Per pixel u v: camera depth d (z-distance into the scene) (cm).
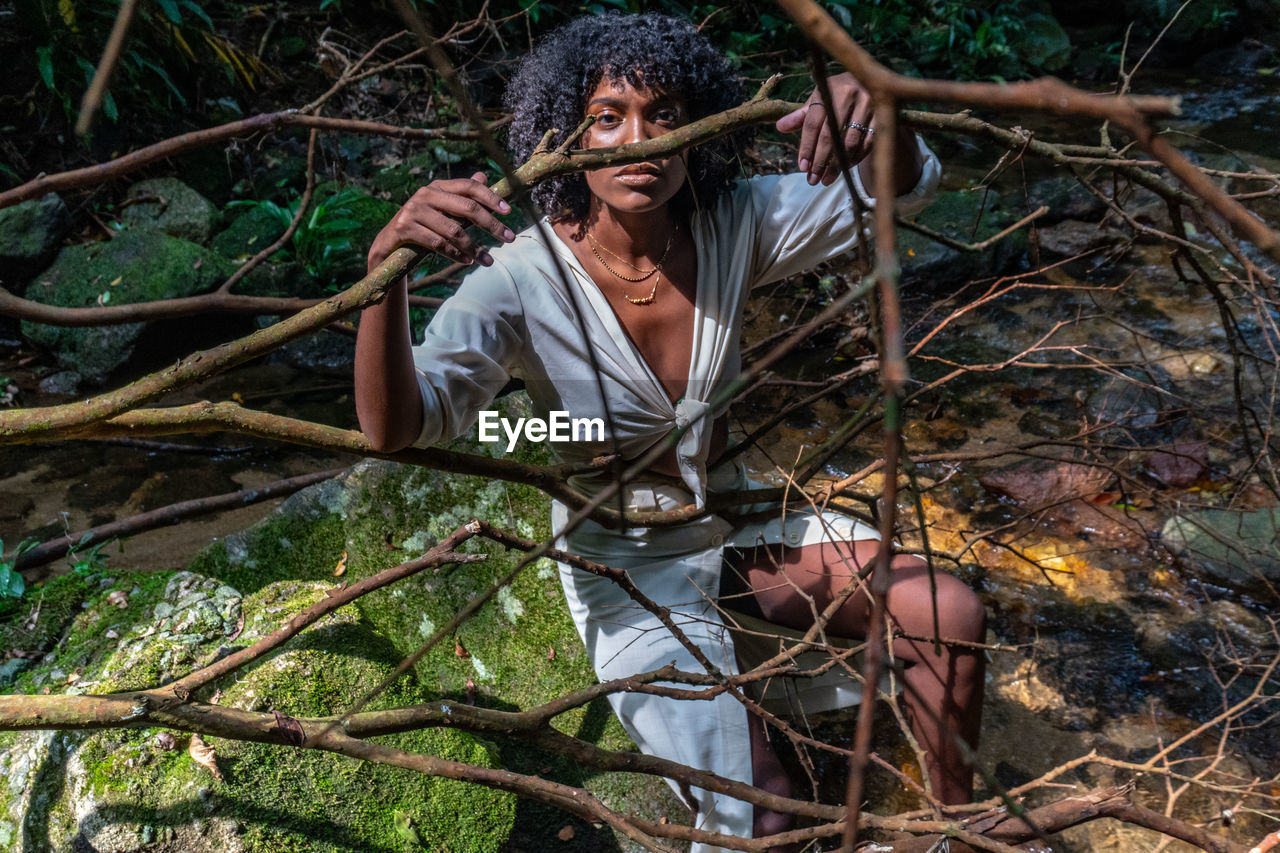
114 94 468
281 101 518
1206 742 230
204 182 474
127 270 408
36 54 462
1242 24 729
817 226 182
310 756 182
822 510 191
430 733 198
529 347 173
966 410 355
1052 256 448
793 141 460
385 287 123
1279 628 257
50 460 340
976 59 691
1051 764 227
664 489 187
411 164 502
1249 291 157
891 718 242
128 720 154
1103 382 363
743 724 181
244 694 185
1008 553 286
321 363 409
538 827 216
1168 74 702
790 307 423
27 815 172
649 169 159
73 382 392
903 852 145
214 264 416
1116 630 261
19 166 444
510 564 243
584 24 166
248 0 549
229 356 123
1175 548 281
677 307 178
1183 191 136
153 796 169
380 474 248
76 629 223
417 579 243
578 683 235
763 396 369
